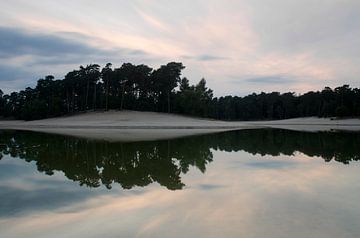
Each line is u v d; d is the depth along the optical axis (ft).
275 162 75.72
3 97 478.18
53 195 45.75
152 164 76.28
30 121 365.20
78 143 128.47
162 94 393.50
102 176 60.90
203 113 384.06
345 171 62.28
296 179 54.34
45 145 122.42
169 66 379.96
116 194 46.01
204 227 31.12
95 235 30.07
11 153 99.19
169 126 252.62
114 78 383.86
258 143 129.29
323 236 28.45
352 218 33.06
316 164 72.18
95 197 44.52
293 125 322.75
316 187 47.70
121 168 70.74
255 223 31.86
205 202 40.14
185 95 372.58
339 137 160.76
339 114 427.33
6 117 459.32
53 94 416.67
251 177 56.65
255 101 565.94
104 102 391.45
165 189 48.47
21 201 42.57
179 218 34.06
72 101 420.36
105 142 131.85
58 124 290.76
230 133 193.67
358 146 115.34
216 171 63.87
